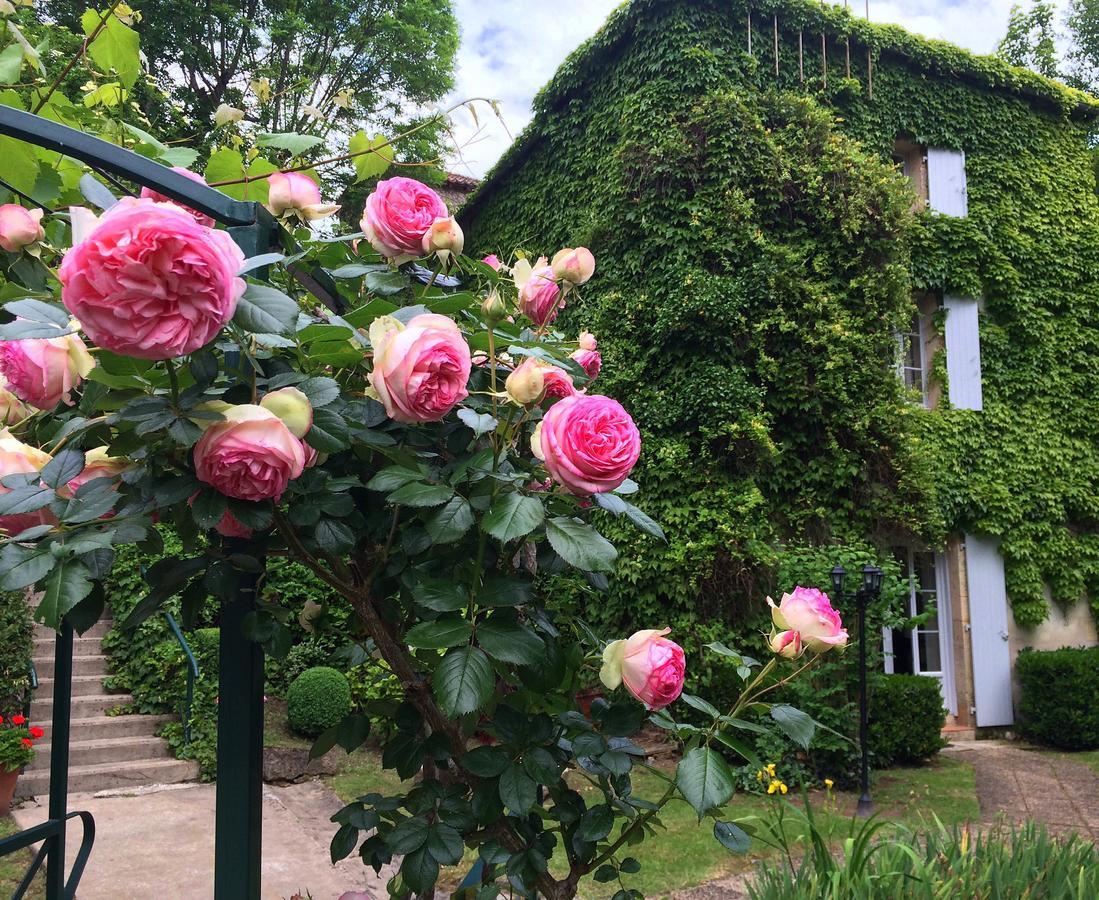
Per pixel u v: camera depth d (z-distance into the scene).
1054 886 2.00
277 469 0.89
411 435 1.21
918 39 8.84
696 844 4.40
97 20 1.80
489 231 10.75
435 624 1.00
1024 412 8.88
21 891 1.73
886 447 7.46
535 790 1.08
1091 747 7.64
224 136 1.90
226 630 1.09
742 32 8.05
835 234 7.68
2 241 1.17
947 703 8.45
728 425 6.90
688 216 7.52
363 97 8.99
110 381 0.94
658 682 1.11
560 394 1.23
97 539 0.84
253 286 0.93
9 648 5.18
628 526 6.94
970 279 8.77
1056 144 9.64
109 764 5.64
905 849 2.13
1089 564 8.80
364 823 1.21
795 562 6.48
